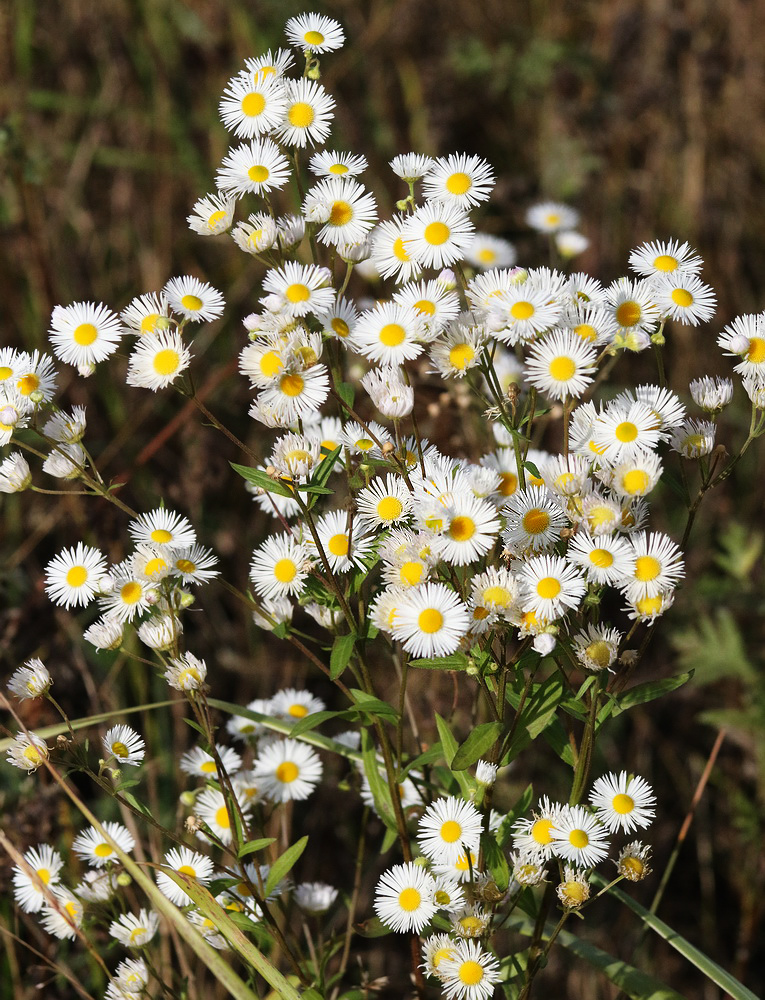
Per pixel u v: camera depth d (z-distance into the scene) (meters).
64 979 0.60
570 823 0.50
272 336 0.50
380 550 0.50
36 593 0.68
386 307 0.51
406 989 0.63
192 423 0.75
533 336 0.50
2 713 0.66
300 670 0.71
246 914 0.54
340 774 0.68
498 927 0.52
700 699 0.73
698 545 0.77
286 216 0.53
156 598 0.51
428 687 0.65
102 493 0.52
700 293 0.52
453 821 0.51
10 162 0.74
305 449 0.50
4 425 0.51
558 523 0.50
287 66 0.53
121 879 0.53
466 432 0.64
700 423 0.51
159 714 0.67
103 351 0.51
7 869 0.59
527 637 0.50
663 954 0.67
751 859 0.69
